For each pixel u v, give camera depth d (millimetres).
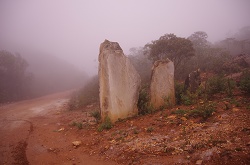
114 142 6191
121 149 5621
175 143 5273
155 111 8531
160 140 5641
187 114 7039
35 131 8852
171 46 15531
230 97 8188
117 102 8250
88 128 8281
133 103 8570
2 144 7336
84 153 5938
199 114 6719
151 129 6473
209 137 5129
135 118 8148
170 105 8672
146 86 13703
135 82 8695
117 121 8148
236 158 4074
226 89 9203
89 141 6785
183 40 15664
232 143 4605
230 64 15930
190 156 4555
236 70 15180
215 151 4453
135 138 6121
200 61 17891
